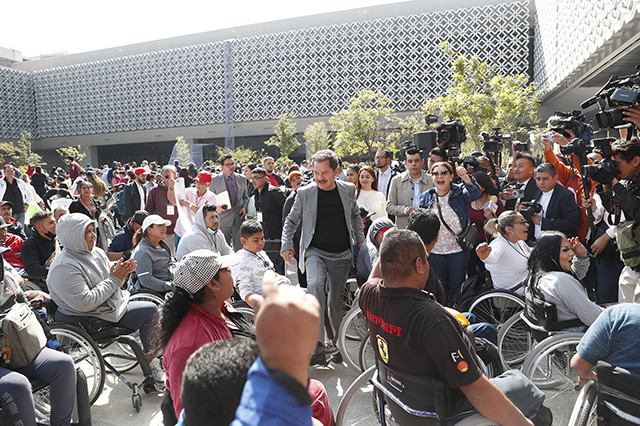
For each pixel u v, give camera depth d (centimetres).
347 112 2567
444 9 3472
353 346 441
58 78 4719
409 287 203
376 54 3553
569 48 1780
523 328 384
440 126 565
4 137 4612
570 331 289
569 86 2036
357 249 490
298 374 77
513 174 518
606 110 355
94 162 4803
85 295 340
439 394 195
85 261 360
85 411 301
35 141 4906
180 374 194
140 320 378
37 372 277
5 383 250
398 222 575
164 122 4350
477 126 1549
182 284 212
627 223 328
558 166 520
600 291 416
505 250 396
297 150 4094
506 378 222
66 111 4738
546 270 304
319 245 410
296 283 705
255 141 4256
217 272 217
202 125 4284
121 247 531
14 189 919
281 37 3847
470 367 188
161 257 459
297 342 77
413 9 3584
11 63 5134
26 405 255
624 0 1045
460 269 436
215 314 223
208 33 4291
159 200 713
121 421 329
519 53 3094
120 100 4491
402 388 212
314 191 407
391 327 205
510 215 393
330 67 3712
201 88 4178
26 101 4797
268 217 647
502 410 188
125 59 4419
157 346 214
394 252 203
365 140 2562
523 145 547
